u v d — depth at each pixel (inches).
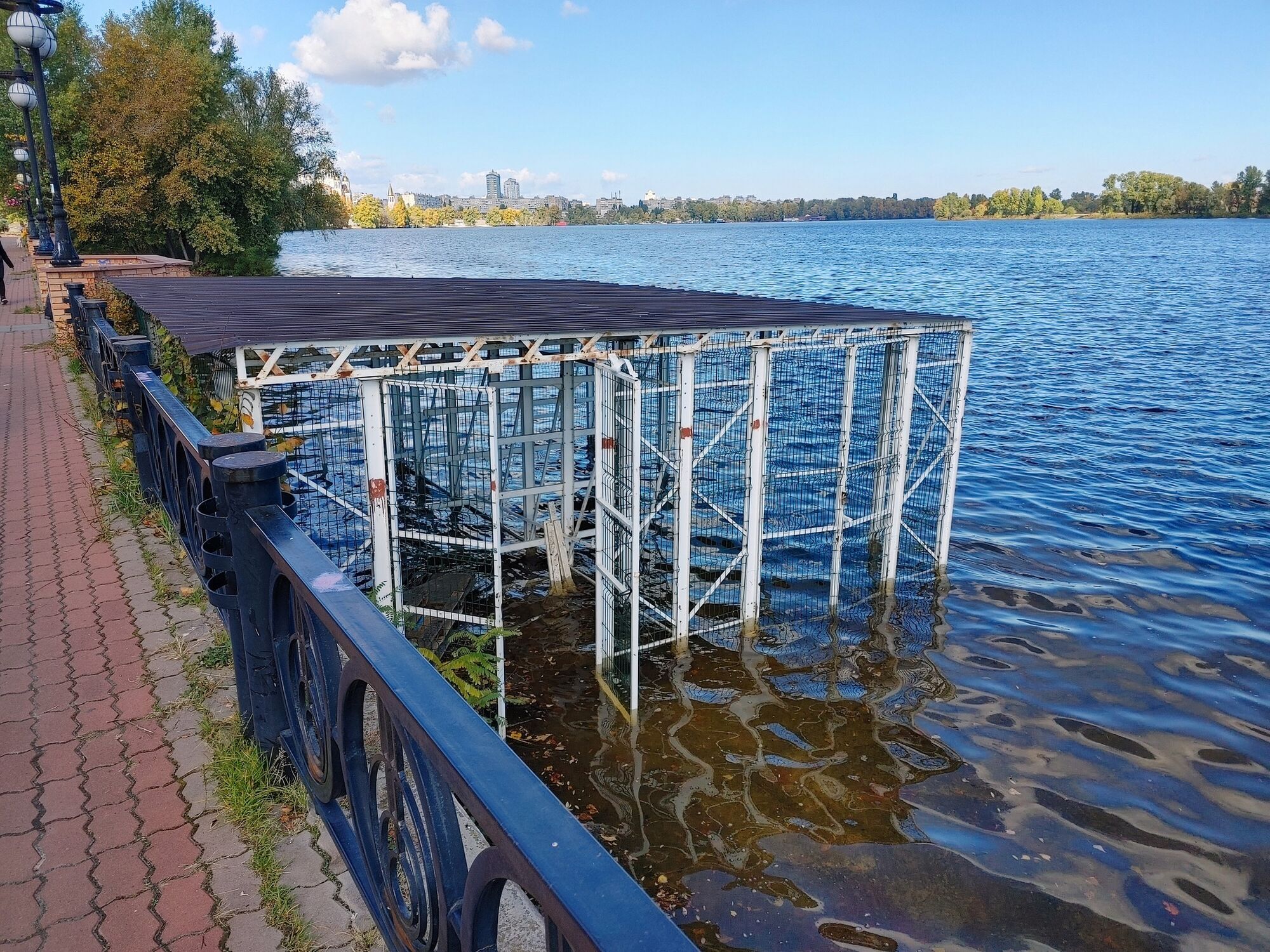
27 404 446.6
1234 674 420.8
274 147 1503.4
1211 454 789.2
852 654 434.6
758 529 438.0
